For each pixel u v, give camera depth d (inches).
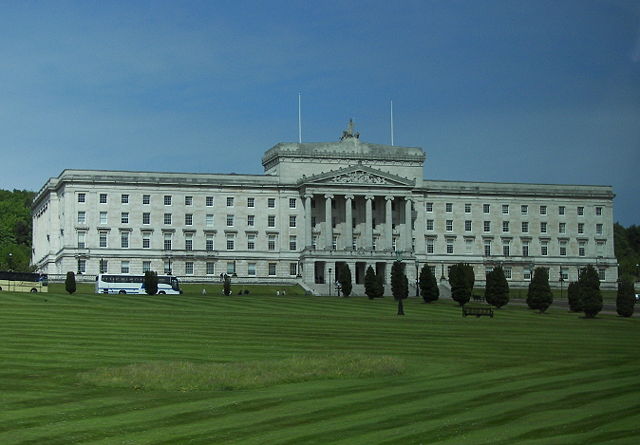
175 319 4453.7
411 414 2289.6
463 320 4992.6
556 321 5123.0
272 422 2207.2
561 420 2190.0
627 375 2982.3
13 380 2758.4
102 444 2006.6
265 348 3540.8
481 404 2423.7
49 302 5206.7
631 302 5654.5
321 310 5428.2
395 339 3949.3
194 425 2180.1
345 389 2694.4
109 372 2783.0
